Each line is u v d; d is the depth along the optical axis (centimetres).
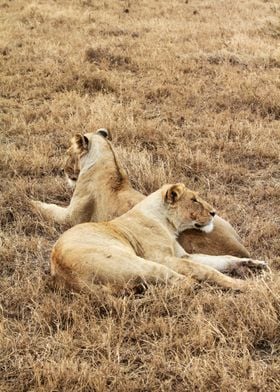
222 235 943
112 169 1071
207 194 1171
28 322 770
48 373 652
